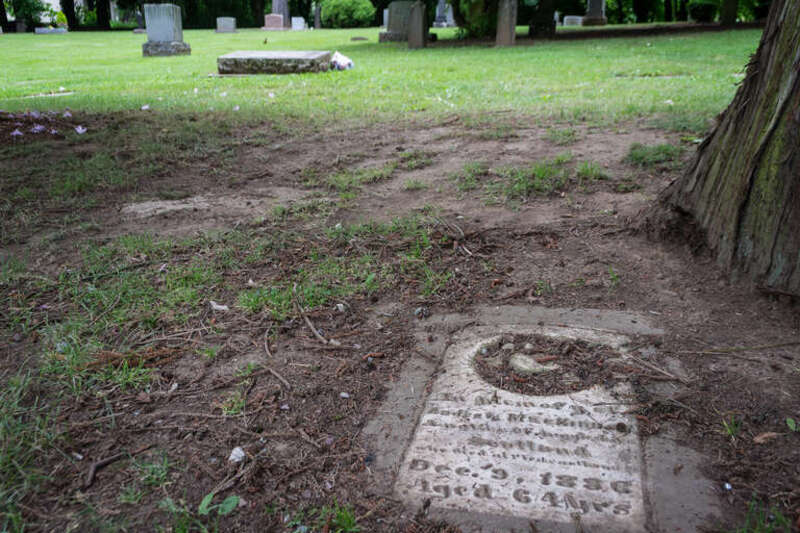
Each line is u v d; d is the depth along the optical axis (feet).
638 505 5.56
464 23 72.54
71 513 5.62
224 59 42.52
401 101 27.43
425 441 6.49
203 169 17.26
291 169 17.02
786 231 8.52
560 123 21.33
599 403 6.98
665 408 6.87
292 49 71.82
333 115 24.22
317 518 5.58
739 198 9.21
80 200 14.73
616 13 143.54
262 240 11.93
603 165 15.79
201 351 8.27
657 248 10.89
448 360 7.99
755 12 84.53
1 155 18.45
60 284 10.21
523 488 5.79
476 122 21.95
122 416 6.98
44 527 5.46
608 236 11.60
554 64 41.45
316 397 7.32
